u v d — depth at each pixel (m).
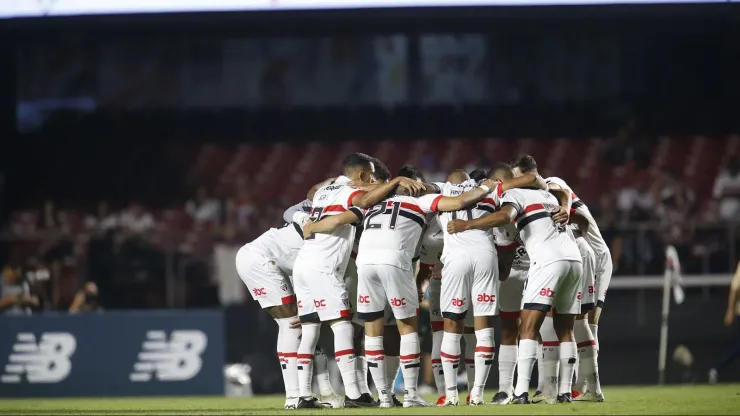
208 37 79.88
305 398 34.91
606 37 82.44
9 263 67.12
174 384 52.69
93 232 75.69
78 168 84.31
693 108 85.19
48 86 84.12
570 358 34.66
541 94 83.19
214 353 52.88
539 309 33.62
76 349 53.00
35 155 84.19
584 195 81.56
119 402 47.22
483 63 83.44
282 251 36.53
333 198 34.12
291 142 87.06
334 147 86.44
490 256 33.88
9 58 83.12
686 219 74.69
